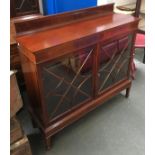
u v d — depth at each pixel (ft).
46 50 3.08
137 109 5.35
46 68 3.31
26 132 4.70
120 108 5.39
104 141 4.45
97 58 4.05
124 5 7.68
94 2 5.30
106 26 3.97
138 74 6.91
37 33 3.68
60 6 4.72
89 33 3.60
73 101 4.25
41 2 4.88
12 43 4.45
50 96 3.71
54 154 4.20
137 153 4.16
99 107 5.43
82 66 3.88
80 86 4.17
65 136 4.58
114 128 4.77
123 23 4.16
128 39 4.65
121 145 4.35
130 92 6.03
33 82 3.58
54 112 3.99
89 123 4.92
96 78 4.37
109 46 4.22
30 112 4.57
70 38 3.40
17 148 3.53
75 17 4.24
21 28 3.57
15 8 4.65
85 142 4.44
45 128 3.99
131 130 4.71
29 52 3.12
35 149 4.30
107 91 4.98
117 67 4.89
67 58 3.50
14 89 3.27
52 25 3.95
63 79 3.73
